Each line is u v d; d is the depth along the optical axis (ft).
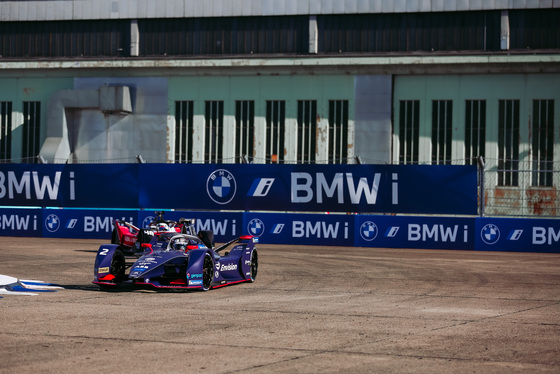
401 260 101.76
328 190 128.36
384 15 198.80
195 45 208.23
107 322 48.19
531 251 120.98
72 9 213.05
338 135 198.59
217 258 69.46
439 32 196.13
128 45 211.00
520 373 35.94
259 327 47.50
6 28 217.36
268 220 131.44
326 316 52.60
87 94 206.08
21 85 214.69
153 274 64.39
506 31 191.31
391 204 125.70
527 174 190.80
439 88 194.49
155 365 36.19
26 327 45.83
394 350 40.86
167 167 134.31
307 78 200.03
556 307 59.26
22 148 214.28
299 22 202.69
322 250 118.01
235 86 203.82
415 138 195.83
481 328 48.42
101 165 136.67
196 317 51.08
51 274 77.71
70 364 36.06
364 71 196.44
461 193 122.83
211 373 34.83
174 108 206.69
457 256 110.42
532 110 190.19
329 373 35.24
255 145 202.49
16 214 140.67
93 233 136.67
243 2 204.33
